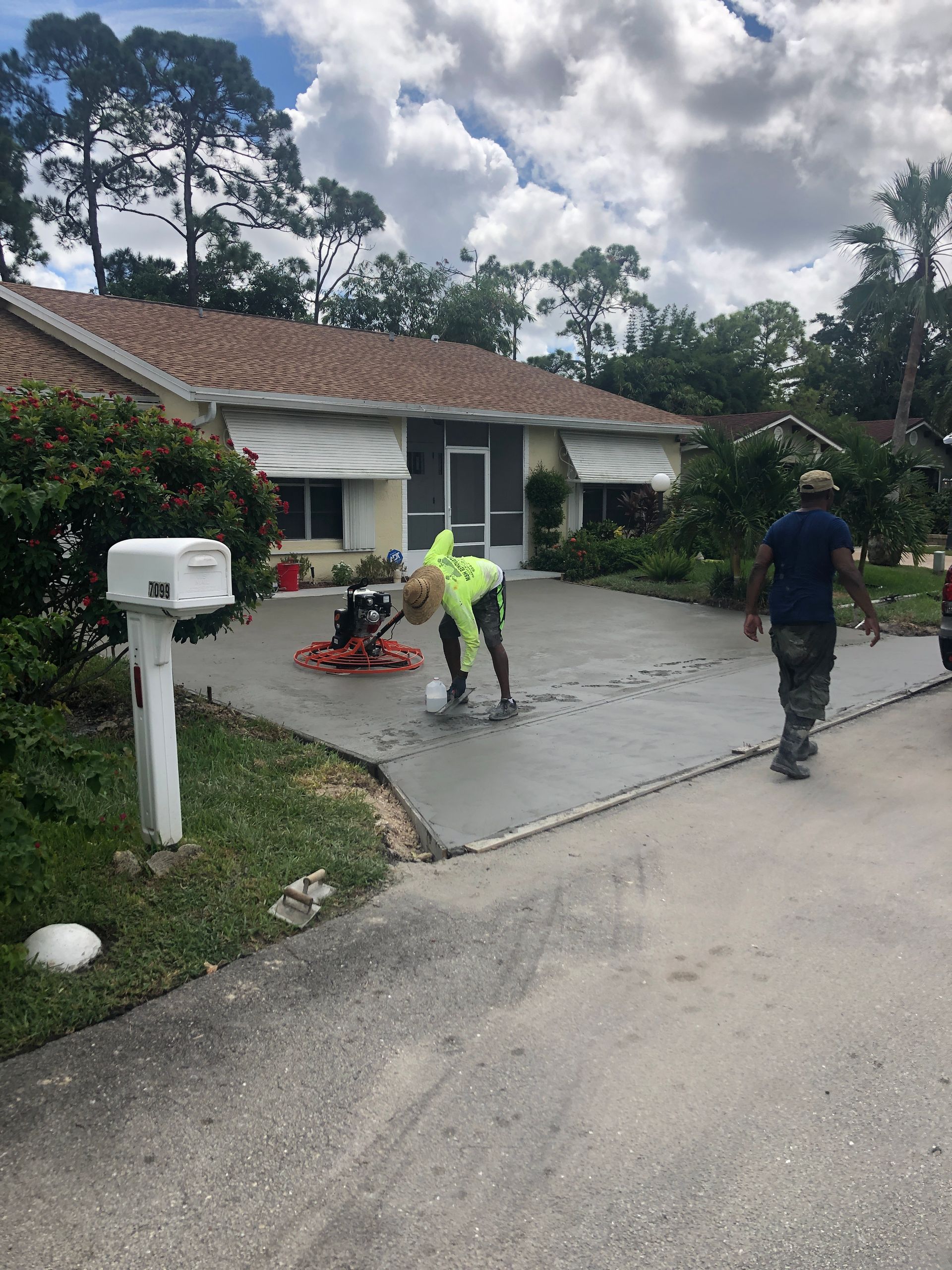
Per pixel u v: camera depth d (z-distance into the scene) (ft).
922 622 37.24
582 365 165.37
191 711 22.17
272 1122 8.46
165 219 123.95
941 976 10.94
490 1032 9.90
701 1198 7.50
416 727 21.54
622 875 13.93
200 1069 9.22
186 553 12.39
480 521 55.21
